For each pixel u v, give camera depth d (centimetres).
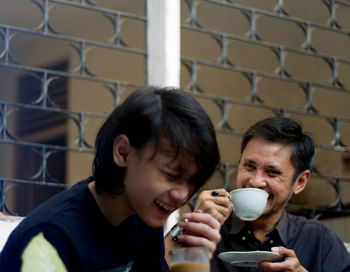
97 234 158
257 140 270
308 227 279
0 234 253
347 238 419
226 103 400
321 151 429
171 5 382
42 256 144
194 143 145
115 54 379
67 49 364
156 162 146
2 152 332
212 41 412
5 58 341
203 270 163
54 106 347
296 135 271
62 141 354
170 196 147
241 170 272
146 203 149
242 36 424
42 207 155
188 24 405
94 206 158
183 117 147
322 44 451
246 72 414
